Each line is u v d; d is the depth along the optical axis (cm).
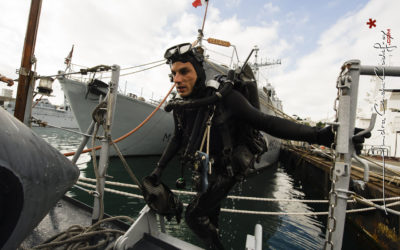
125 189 679
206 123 115
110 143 207
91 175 823
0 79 214
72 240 157
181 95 120
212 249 145
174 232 413
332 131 101
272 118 108
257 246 105
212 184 123
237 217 530
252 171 128
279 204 671
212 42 503
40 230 191
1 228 55
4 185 52
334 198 101
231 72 115
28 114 263
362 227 466
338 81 103
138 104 1019
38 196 65
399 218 361
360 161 95
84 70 224
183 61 114
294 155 1441
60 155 84
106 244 164
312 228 506
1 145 50
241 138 125
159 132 1180
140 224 145
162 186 139
